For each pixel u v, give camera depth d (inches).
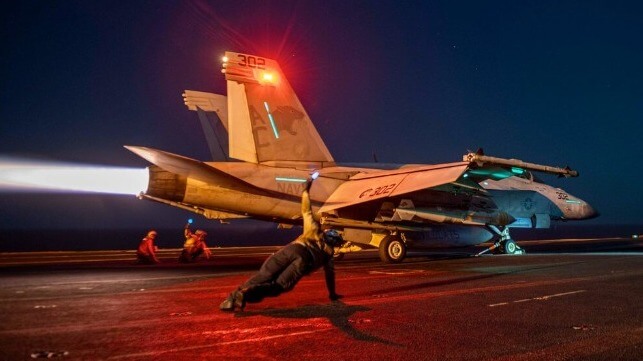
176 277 450.0
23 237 3791.8
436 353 199.2
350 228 626.8
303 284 390.0
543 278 427.8
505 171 617.0
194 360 187.0
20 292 348.5
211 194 576.7
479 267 536.1
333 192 624.4
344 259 732.7
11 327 235.6
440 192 663.8
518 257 678.5
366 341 216.2
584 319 261.6
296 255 266.4
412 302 307.9
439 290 358.0
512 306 295.9
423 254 828.6
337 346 208.2
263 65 627.5
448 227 689.6
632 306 297.4
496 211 706.8
